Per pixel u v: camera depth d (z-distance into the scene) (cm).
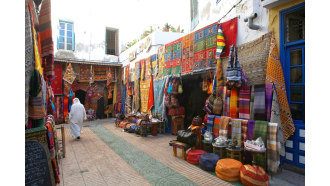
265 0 384
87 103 1247
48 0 372
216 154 405
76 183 343
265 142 353
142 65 934
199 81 649
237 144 400
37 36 334
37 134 263
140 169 402
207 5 612
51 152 326
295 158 361
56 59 1066
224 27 495
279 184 318
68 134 789
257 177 298
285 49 376
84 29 1223
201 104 643
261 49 408
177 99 709
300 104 361
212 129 475
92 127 957
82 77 1201
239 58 457
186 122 725
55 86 1101
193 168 400
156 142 628
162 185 330
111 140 669
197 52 575
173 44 691
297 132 357
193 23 747
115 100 1308
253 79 421
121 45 1349
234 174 332
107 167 417
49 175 269
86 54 1226
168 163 434
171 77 696
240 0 463
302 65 355
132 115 885
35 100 283
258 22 421
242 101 428
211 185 324
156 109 804
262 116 383
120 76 1290
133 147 573
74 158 478
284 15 378
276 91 371
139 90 970
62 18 1160
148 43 905
